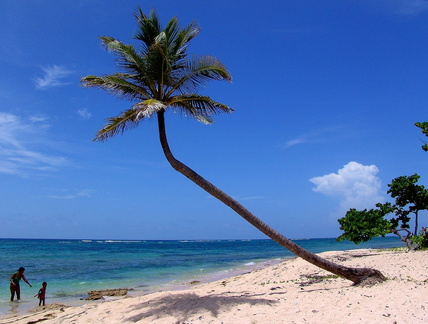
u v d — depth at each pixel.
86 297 18.08
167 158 11.16
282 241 11.49
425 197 23.38
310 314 9.05
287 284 15.18
